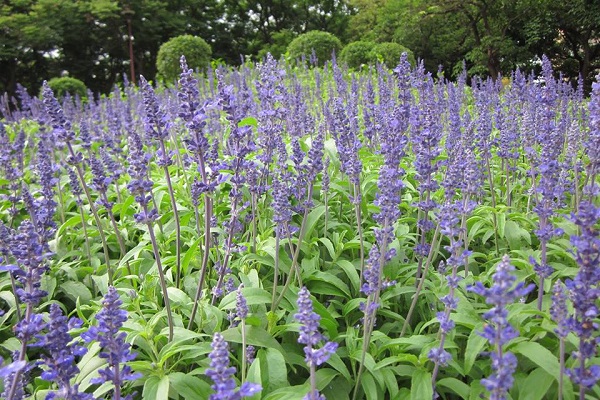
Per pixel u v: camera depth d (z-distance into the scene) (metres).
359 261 5.56
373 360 4.03
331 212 6.46
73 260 6.39
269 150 5.50
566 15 33.34
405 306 5.15
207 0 55.78
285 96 6.73
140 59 51.25
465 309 4.35
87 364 4.02
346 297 5.06
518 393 3.76
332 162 7.03
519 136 7.47
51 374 3.01
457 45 40.38
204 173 4.23
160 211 7.07
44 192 5.60
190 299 4.81
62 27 44.34
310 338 2.91
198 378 3.83
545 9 34.03
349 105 9.05
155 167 9.41
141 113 12.12
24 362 2.56
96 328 3.12
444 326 3.55
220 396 2.58
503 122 7.14
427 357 3.82
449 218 3.76
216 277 5.44
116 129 9.95
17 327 3.10
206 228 4.38
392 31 43.03
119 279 5.29
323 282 5.19
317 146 4.64
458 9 37.19
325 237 5.70
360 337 4.56
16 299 4.83
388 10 42.78
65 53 48.72
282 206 4.47
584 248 2.94
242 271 5.24
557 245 5.35
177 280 5.09
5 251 4.39
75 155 5.10
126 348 3.21
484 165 6.58
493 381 2.67
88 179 8.76
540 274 4.13
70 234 6.57
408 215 6.45
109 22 47.12
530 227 5.83
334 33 58.22
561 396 3.21
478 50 36.00
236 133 4.45
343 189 6.57
